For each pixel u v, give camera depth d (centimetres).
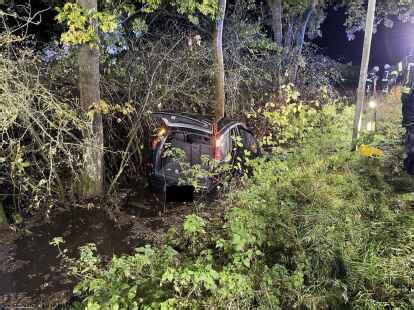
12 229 608
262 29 1642
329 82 1672
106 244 591
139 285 439
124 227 640
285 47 1514
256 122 1127
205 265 469
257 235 541
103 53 857
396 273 499
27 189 627
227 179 742
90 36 633
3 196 639
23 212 655
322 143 995
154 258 489
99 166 714
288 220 598
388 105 1409
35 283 492
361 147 895
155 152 737
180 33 1089
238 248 493
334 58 2427
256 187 689
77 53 781
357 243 560
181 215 682
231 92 1139
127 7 838
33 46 813
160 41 1033
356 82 2016
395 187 767
